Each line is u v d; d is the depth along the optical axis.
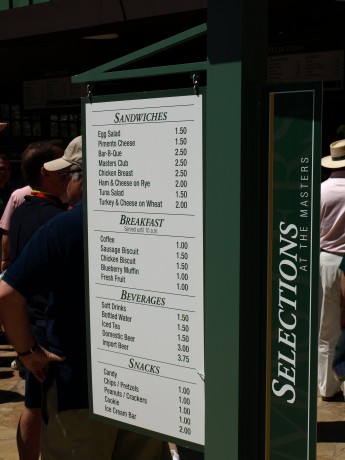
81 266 3.15
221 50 2.47
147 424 2.87
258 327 2.52
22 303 3.16
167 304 2.72
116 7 6.71
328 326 6.07
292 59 7.41
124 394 2.93
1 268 7.26
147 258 2.76
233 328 2.51
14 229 4.68
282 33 7.47
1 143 10.04
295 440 2.48
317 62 7.25
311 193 2.35
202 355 2.65
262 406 2.55
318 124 2.32
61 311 3.19
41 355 3.23
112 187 2.84
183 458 4.02
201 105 2.54
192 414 2.73
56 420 3.23
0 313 3.18
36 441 4.18
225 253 2.51
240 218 2.46
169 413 2.79
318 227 2.34
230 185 2.47
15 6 7.63
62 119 9.76
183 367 2.72
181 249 2.65
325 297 6.02
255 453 2.59
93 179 2.90
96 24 6.90
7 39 7.65
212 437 2.62
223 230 2.51
